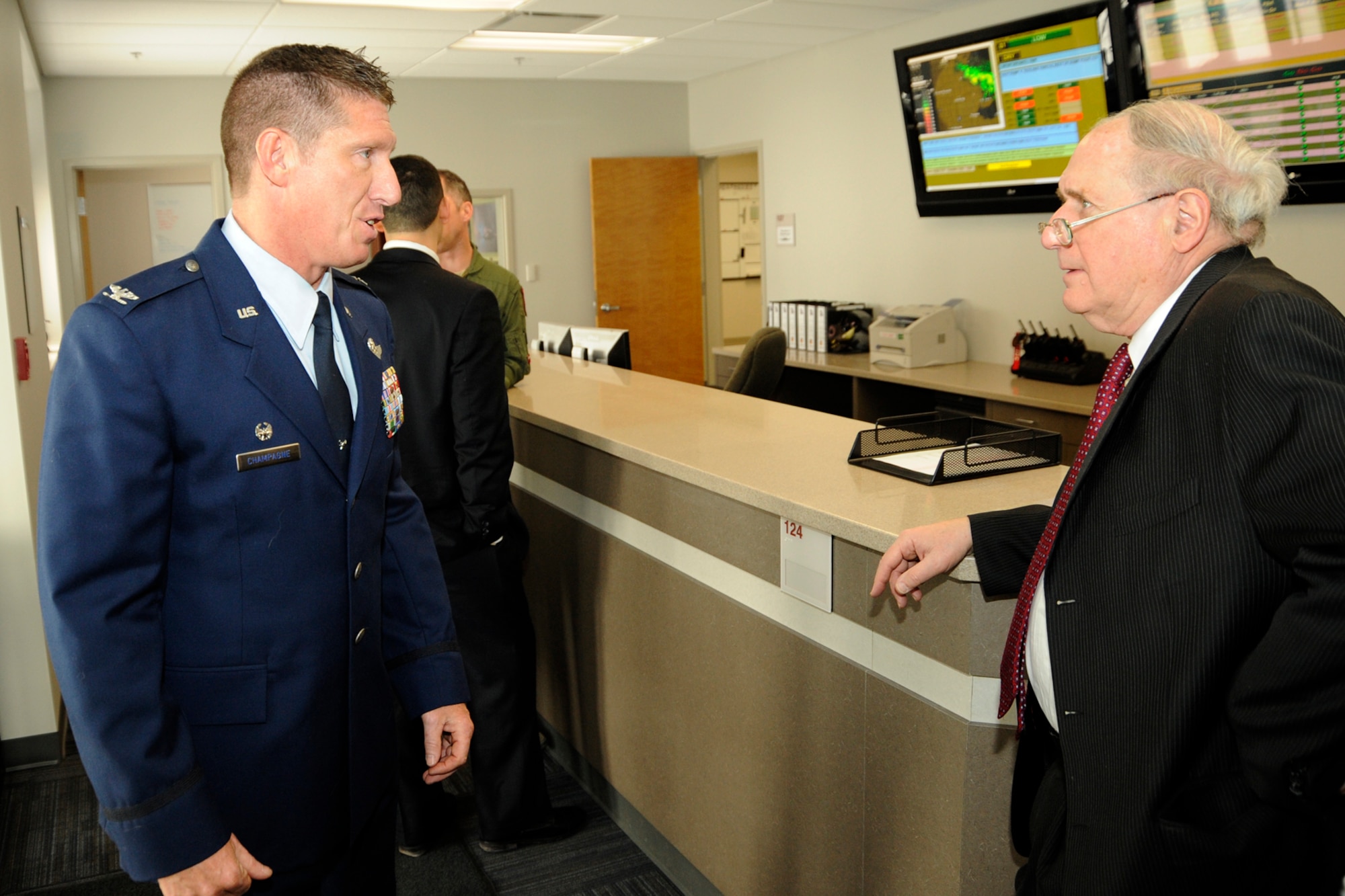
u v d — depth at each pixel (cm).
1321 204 370
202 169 720
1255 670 87
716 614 192
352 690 119
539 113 761
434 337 196
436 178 206
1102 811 102
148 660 101
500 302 291
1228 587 93
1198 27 376
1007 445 176
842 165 635
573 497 247
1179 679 96
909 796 149
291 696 113
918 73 516
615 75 742
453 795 262
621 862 228
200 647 109
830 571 159
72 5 443
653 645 217
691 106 805
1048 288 500
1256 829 96
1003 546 125
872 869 159
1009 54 461
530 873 224
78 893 222
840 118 630
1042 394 433
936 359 532
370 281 201
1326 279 376
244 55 579
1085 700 104
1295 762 85
